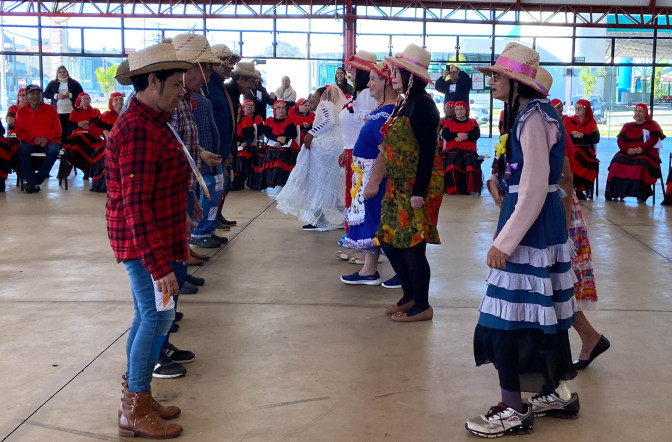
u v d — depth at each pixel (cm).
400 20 1916
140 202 276
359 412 326
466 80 1288
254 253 661
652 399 340
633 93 2042
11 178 1252
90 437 301
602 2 1881
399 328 446
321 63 1959
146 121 279
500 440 299
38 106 1084
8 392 345
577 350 401
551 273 300
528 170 283
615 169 1027
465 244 709
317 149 736
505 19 1916
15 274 577
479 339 306
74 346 410
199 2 1905
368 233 521
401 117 433
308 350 406
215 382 360
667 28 1891
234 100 737
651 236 755
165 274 279
